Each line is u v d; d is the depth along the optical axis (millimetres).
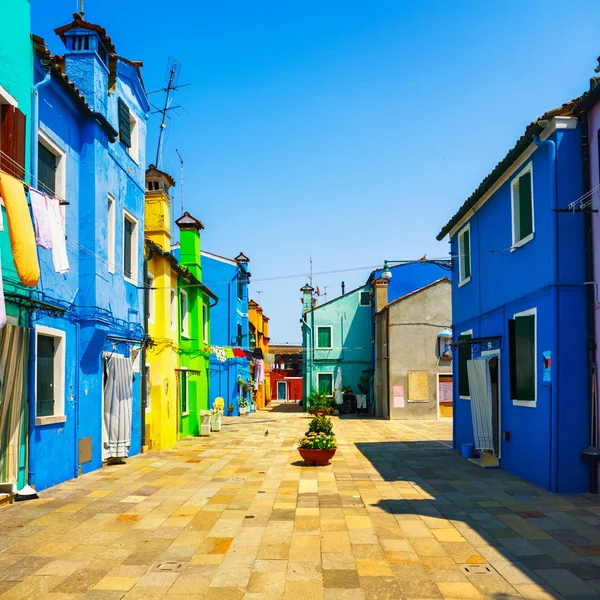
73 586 5500
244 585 5531
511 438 11883
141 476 11641
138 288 15227
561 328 9812
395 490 10148
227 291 34219
